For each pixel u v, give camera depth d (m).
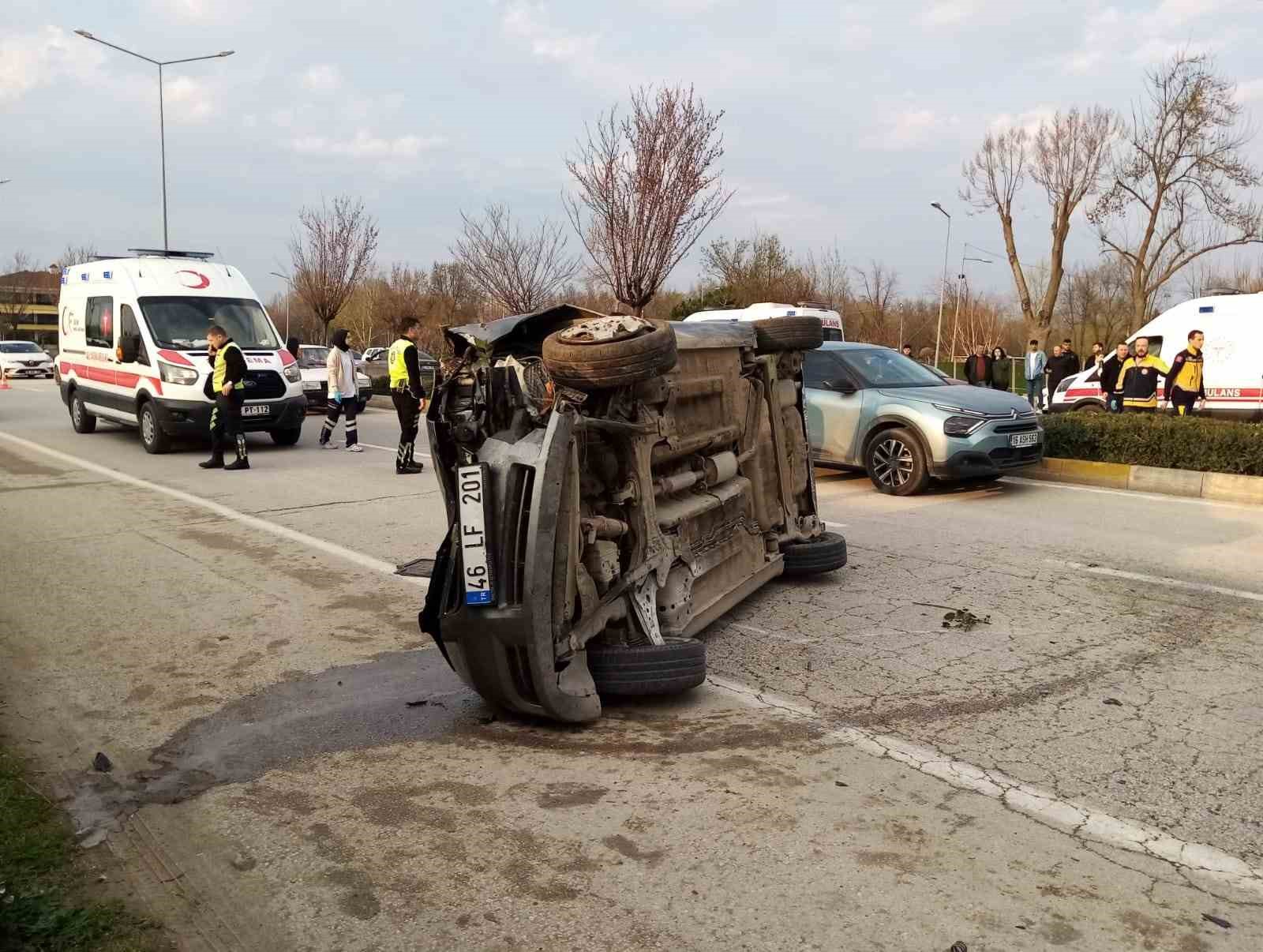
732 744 4.15
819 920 2.88
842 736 4.23
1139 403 13.74
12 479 11.66
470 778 3.83
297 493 10.62
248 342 14.73
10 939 2.71
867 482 11.48
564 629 4.20
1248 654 5.32
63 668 5.13
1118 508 9.77
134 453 14.22
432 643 5.54
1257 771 3.89
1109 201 35.47
